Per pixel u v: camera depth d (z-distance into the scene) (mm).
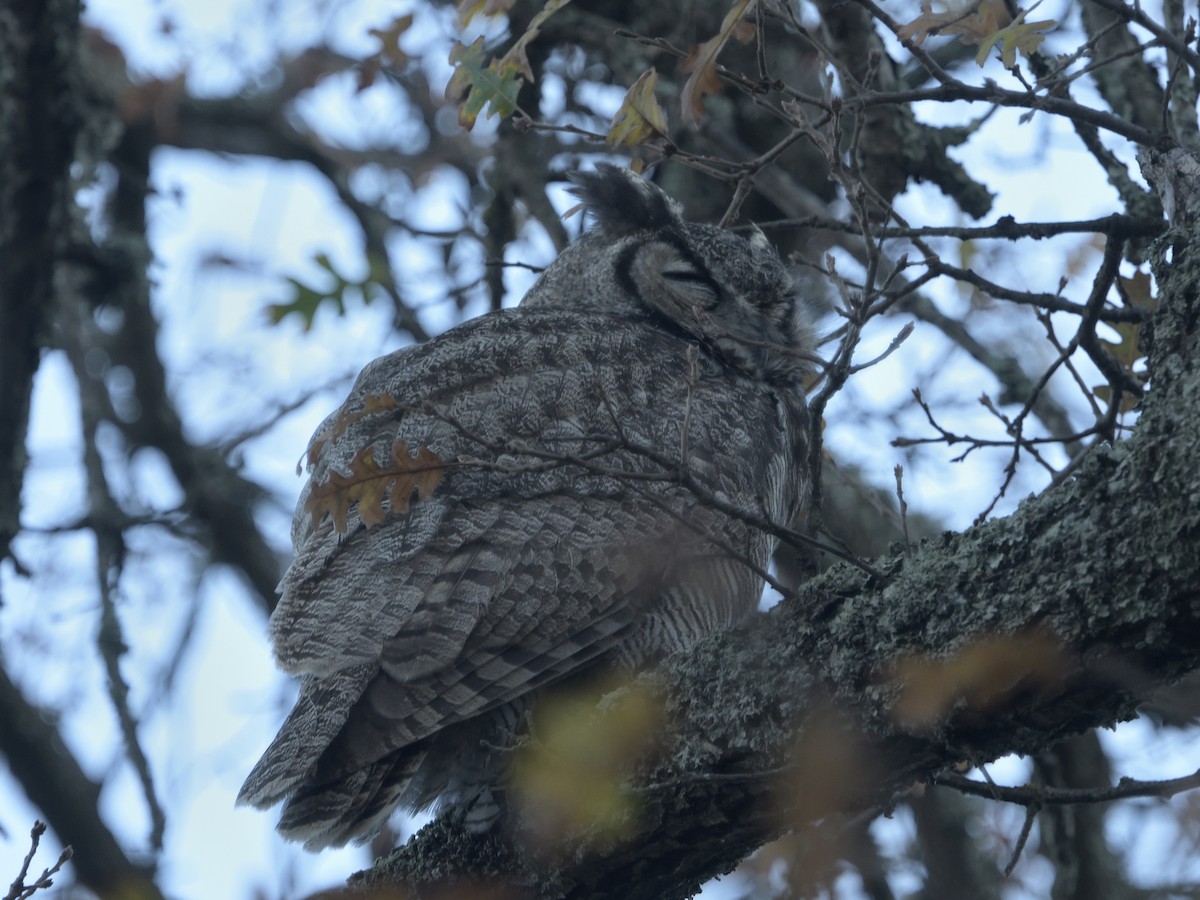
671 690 7258
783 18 8172
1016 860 7340
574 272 11578
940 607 6418
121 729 12734
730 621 9008
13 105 12648
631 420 9078
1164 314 6305
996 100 7918
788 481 10391
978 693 6277
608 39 13367
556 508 8477
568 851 7496
